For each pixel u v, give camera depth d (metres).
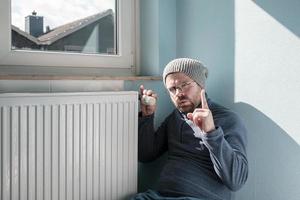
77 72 1.62
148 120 1.56
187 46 1.75
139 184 1.71
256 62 1.45
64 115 1.33
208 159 1.36
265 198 1.44
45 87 1.43
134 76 1.71
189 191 1.33
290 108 1.34
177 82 1.37
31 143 1.26
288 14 1.33
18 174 1.24
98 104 1.41
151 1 1.76
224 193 1.34
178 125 1.47
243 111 1.51
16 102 1.22
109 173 1.46
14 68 1.46
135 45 1.82
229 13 1.55
